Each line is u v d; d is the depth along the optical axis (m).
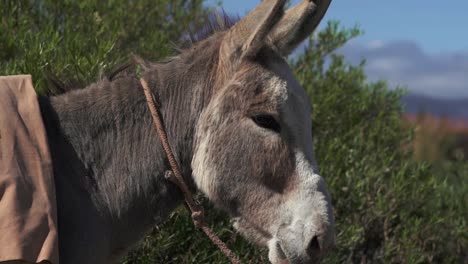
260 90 4.82
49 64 6.86
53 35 7.50
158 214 4.97
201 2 9.76
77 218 4.62
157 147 4.91
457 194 10.20
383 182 9.14
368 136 9.53
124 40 8.72
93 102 4.91
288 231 4.75
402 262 8.73
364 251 8.81
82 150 4.80
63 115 4.83
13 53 7.45
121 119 4.90
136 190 4.87
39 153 4.46
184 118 4.97
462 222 9.66
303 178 4.80
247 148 4.80
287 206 4.77
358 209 8.61
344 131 9.35
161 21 9.41
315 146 8.67
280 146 4.80
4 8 8.14
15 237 4.20
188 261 7.16
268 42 4.87
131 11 9.16
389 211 8.80
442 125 12.81
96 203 4.76
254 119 4.82
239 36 4.90
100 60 7.13
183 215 7.07
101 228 4.75
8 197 4.27
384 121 9.86
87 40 7.95
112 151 4.86
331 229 4.76
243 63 4.87
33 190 4.36
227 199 4.86
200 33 5.28
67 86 5.15
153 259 7.04
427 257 9.15
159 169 4.92
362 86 9.99
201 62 5.03
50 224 4.32
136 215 4.90
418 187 9.13
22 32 7.68
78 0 8.61
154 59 8.10
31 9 8.41
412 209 9.14
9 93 4.58
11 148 4.39
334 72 9.61
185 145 4.97
